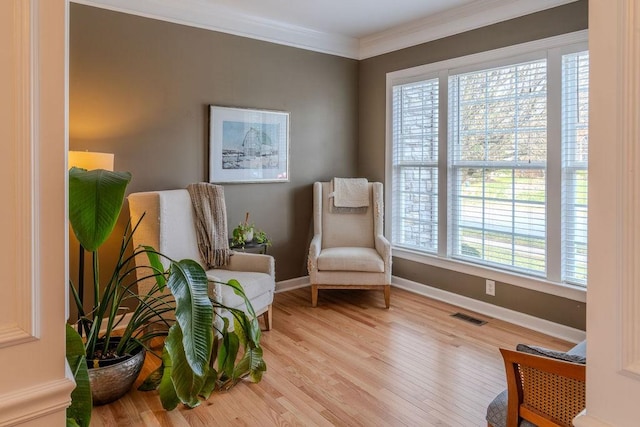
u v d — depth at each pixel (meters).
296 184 4.34
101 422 2.08
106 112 3.18
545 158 3.24
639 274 0.65
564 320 3.16
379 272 3.76
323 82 4.47
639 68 0.64
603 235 0.69
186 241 3.20
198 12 3.56
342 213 4.31
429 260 4.12
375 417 2.14
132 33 3.27
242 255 3.34
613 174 0.67
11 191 0.69
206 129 3.69
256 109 3.97
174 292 1.97
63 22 0.74
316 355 2.84
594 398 0.71
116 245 3.28
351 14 3.81
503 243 3.57
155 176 3.44
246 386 2.43
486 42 3.57
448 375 2.58
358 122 4.81
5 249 0.69
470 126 3.77
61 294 0.75
